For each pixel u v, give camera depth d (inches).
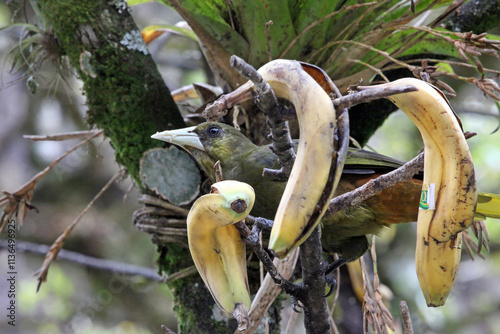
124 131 256.1
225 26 235.1
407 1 232.8
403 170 152.1
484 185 503.5
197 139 256.5
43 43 263.1
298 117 124.7
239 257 144.6
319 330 167.6
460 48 187.5
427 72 195.5
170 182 252.1
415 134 506.0
